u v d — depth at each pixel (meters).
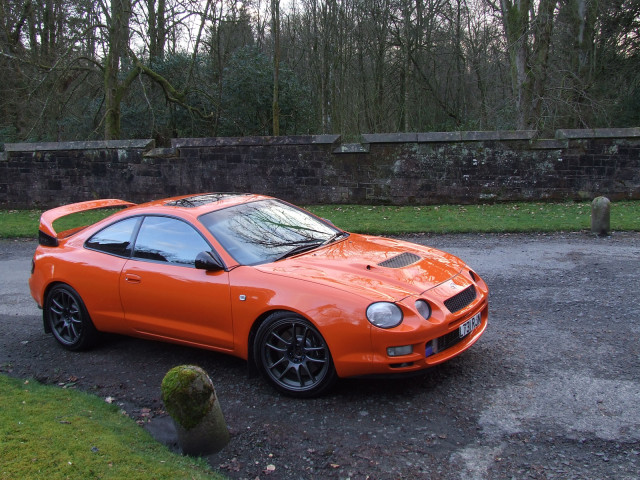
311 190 14.40
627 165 13.15
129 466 3.14
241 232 4.77
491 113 23.09
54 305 5.46
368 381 4.39
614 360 4.47
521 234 10.09
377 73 33.12
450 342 4.07
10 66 22.59
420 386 4.23
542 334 5.13
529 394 3.98
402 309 3.85
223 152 14.66
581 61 22.20
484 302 4.57
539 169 13.44
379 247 4.92
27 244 11.10
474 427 3.60
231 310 4.30
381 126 34.22
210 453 3.47
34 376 4.82
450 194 13.80
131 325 4.94
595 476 3.03
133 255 4.96
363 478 3.13
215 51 23.67
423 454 3.32
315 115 29.39
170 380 3.46
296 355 4.14
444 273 4.47
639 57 25.77
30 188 15.72
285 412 3.96
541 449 3.31
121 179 15.30
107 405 4.13
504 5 19.50
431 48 33.88
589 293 6.30
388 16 32.06
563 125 22.59
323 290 3.97
